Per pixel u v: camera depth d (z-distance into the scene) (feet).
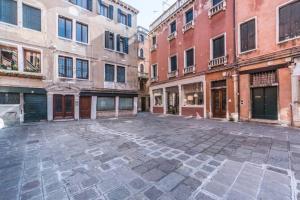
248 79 34.22
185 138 20.67
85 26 48.19
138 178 10.43
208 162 12.63
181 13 54.03
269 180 9.72
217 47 42.16
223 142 18.26
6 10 34.99
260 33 32.19
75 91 44.75
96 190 9.20
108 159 13.79
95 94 48.88
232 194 8.49
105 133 25.32
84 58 47.06
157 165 12.32
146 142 19.01
